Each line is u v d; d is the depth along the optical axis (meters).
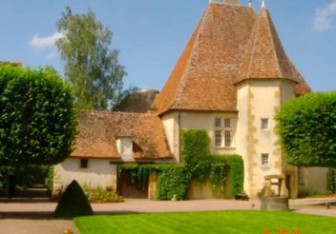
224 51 38.81
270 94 34.66
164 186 34.16
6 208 25.16
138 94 56.91
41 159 20.73
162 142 36.81
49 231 16.23
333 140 27.72
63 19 50.34
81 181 33.81
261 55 35.59
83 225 16.98
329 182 37.50
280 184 26.23
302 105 28.41
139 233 15.33
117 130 36.97
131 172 34.84
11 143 20.09
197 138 35.56
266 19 37.00
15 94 20.56
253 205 26.23
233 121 36.75
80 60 49.84
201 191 35.22
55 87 21.38
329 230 16.33
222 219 19.14
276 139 34.34
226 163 35.66
